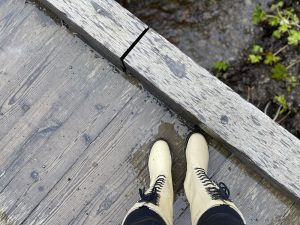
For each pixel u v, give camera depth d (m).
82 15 1.42
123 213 1.54
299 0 1.94
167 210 1.41
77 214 1.55
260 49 1.92
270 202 1.50
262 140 1.38
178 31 1.98
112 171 1.56
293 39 1.89
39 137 1.58
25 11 1.59
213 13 1.97
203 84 1.38
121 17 1.40
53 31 1.59
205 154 1.50
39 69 1.58
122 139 1.56
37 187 1.56
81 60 1.58
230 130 1.39
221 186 1.48
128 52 1.40
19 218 1.55
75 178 1.56
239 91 1.92
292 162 1.37
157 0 1.99
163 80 1.39
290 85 1.90
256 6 1.93
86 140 1.57
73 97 1.57
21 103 1.58
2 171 1.57
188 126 1.55
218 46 1.95
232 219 1.27
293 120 1.88
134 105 1.56
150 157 1.52
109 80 1.57
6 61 1.59
